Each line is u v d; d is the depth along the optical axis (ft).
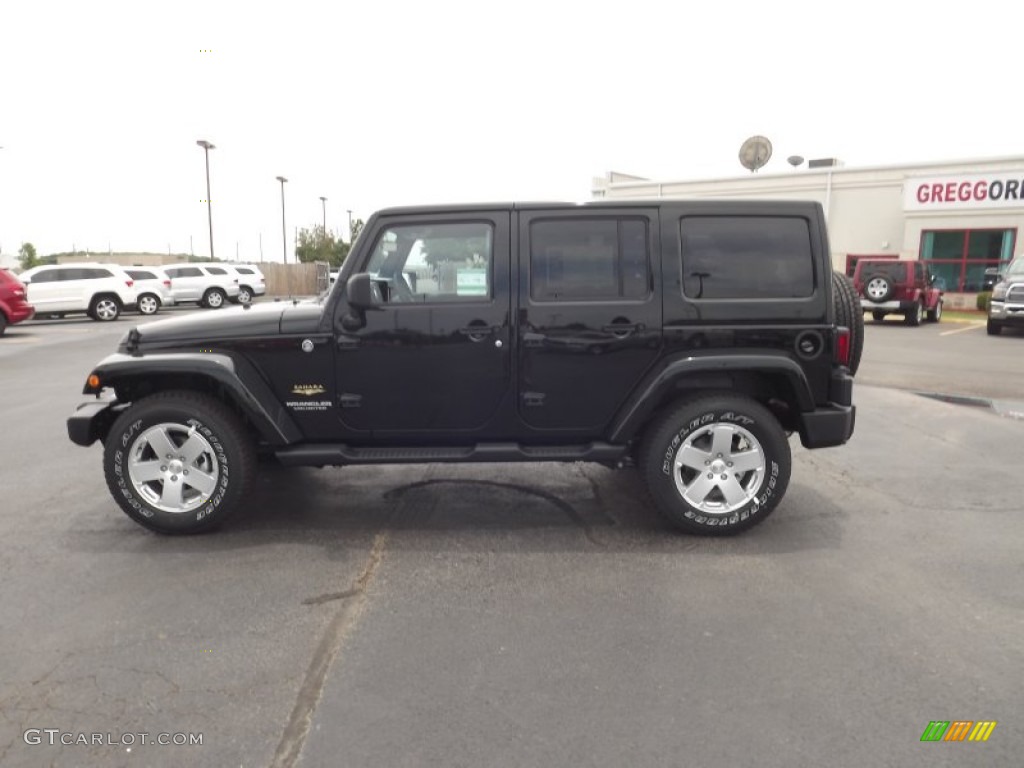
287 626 11.30
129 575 13.19
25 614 11.75
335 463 14.96
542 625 11.30
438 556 14.01
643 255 14.53
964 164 83.66
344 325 14.53
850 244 91.56
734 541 14.67
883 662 10.23
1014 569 13.30
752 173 99.76
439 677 9.89
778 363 14.26
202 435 14.56
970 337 55.72
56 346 50.57
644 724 8.89
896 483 18.49
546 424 14.93
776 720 8.96
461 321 14.51
